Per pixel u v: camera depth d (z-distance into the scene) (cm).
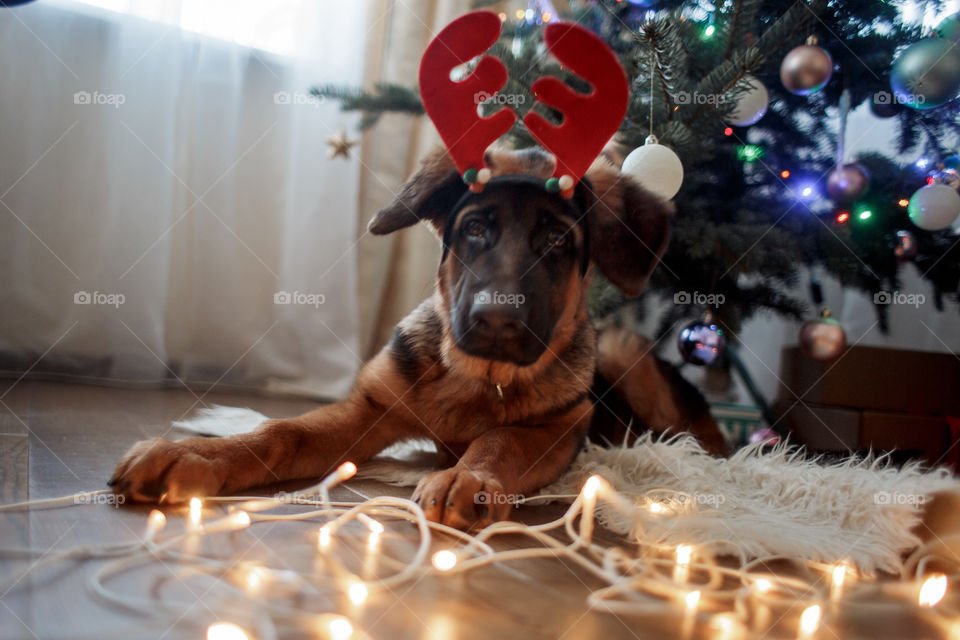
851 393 256
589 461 197
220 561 106
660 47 194
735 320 234
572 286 181
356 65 344
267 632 82
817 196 239
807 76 202
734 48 220
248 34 340
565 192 164
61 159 298
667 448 195
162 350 312
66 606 86
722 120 214
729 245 218
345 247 347
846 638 98
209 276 333
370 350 367
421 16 354
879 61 231
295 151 338
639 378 242
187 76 324
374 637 85
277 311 342
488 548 118
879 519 148
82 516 121
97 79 307
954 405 258
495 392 180
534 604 101
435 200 189
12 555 101
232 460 145
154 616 85
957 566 137
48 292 297
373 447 185
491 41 154
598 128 159
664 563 124
